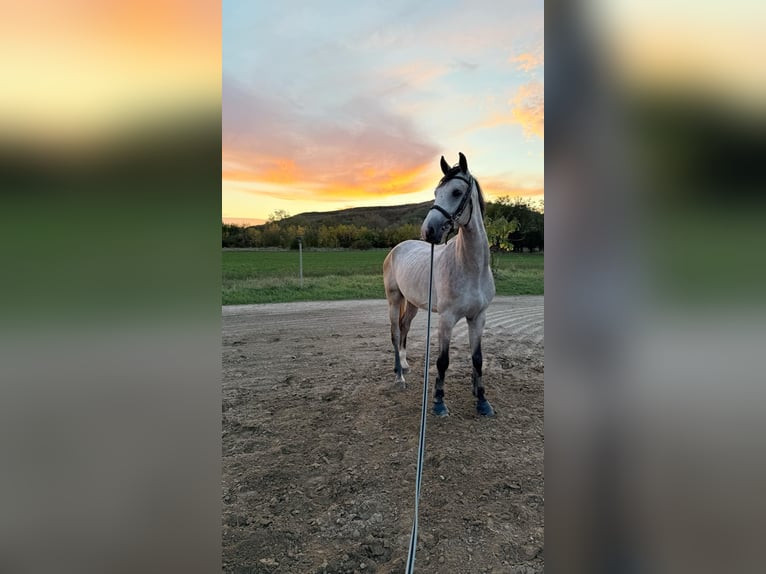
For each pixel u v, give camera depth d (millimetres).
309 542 1795
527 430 2811
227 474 2328
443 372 3039
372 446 2631
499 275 11453
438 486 2172
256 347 5199
